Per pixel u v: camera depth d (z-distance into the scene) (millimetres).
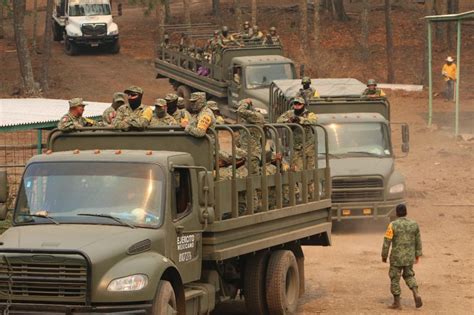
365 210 49156
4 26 155125
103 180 25547
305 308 33625
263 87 77562
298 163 35875
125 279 23219
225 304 34750
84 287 23000
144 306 23250
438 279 38719
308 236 33375
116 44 130250
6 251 23156
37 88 106812
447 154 72625
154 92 109562
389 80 121625
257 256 30875
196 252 26875
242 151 30047
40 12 171750
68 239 23719
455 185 62656
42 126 42312
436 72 128125
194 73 85688
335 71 127562
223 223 27516
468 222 51875
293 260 32125
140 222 24922
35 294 23266
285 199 32250
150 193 25359
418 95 104875
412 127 86250
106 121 32156
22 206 25469
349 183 49125
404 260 33250
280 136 36844
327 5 157250
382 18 154500
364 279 38719
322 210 34844
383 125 52000
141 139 28094
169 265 24516
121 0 180625
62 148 28719
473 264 41625
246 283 30797
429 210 55250
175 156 26266
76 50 129500
